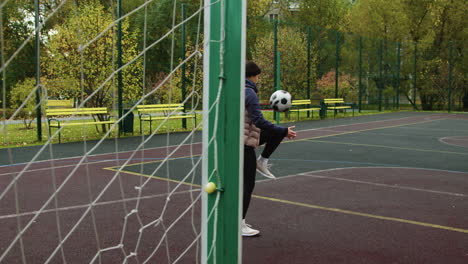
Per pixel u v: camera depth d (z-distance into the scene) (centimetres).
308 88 2239
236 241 220
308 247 422
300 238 448
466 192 666
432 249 421
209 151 217
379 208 568
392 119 2281
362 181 740
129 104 1487
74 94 1363
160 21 2805
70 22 1301
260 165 443
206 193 219
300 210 554
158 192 638
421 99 3281
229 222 218
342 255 403
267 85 2503
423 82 3189
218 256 219
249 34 3631
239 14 208
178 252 402
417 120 2234
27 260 380
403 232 471
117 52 1395
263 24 3753
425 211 557
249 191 421
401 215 537
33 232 451
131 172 799
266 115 2348
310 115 2481
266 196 626
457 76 3070
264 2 3588
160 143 1239
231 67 210
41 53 1361
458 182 739
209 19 210
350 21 3500
